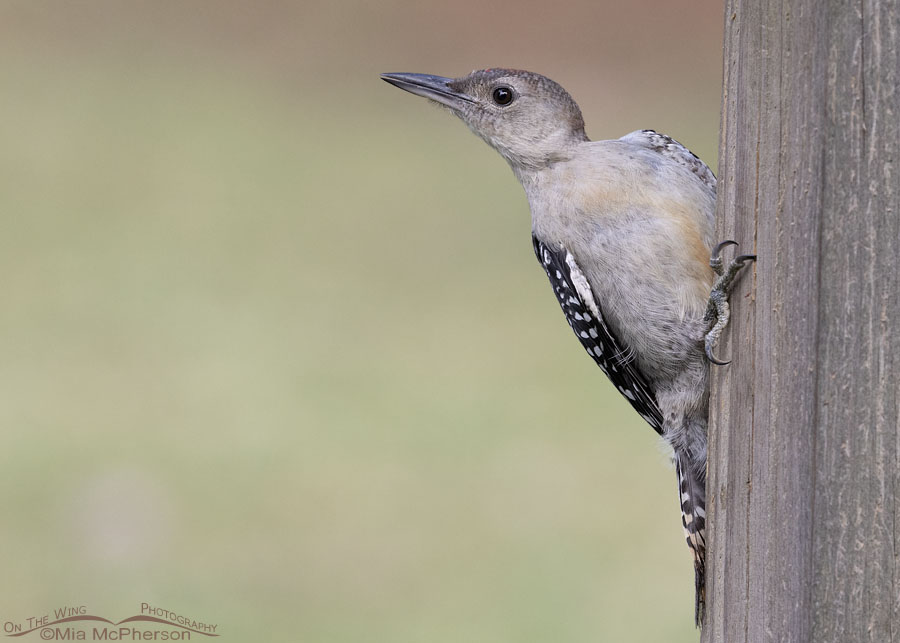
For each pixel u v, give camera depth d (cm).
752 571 486
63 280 1883
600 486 1273
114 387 1525
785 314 466
